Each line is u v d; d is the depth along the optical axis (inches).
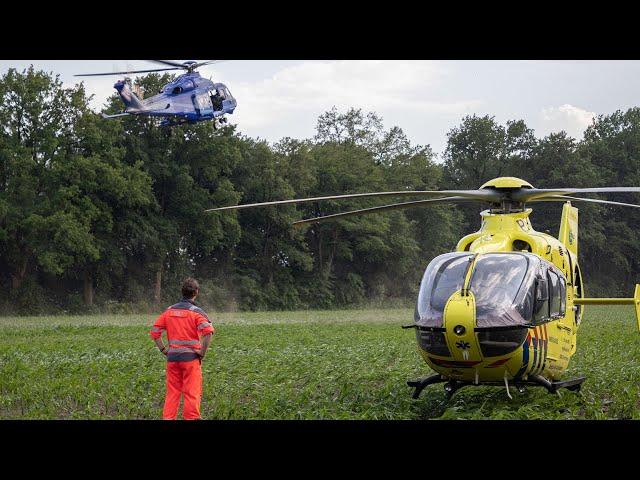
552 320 589.3
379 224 4010.8
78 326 1748.3
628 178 5147.6
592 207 4633.4
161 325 548.1
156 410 614.5
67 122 3065.9
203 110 1727.4
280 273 3759.8
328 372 794.8
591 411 561.0
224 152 3400.6
